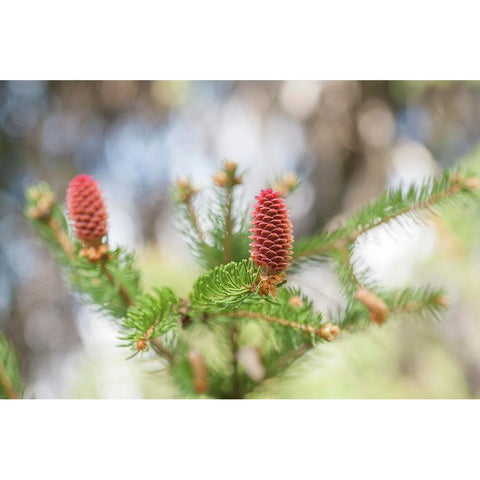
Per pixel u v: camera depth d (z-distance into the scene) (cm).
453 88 119
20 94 116
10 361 43
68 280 47
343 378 81
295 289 42
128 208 119
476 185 43
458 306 114
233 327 45
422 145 122
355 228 45
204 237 47
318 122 122
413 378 112
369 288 45
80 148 121
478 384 115
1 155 114
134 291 44
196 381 42
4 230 112
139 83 124
